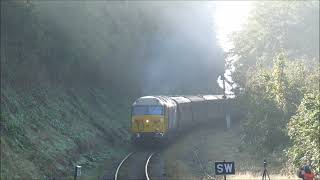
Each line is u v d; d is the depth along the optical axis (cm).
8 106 4638
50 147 4653
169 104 7000
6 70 5175
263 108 5500
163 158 5631
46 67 6366
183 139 7875
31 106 5250
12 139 4122
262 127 5444
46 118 5356
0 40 5247
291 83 5238
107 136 6662
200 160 5488
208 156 5847
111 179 4306
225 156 5784
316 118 3033
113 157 5612
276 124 5297
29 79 5706
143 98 6775
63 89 6769
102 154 5644
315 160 3047
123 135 7319
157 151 6331
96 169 4816
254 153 5553
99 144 6050
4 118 4234
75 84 7381
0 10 5269
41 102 5622
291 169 4181
